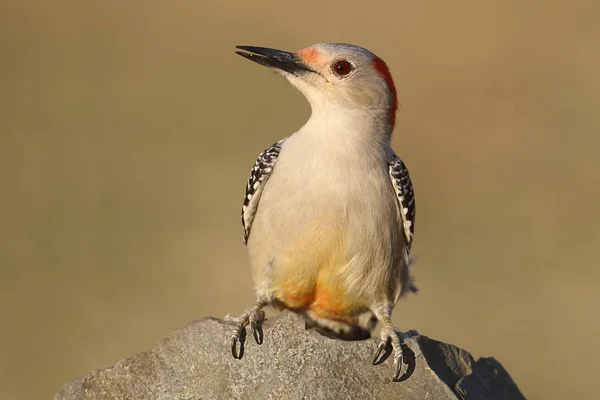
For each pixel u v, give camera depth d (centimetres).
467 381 855
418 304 1650
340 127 932
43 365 1476
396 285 956
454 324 1622
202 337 837
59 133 1994
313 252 909
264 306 942
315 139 926
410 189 948
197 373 830
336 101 942
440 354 870
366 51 974
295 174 909
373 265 922
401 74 2273
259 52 979
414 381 835
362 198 906
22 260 1658
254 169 956
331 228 900
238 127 2138
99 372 828
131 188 1869
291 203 904
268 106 2191
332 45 980
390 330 865
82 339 1519
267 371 832
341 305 950
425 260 1777
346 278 923
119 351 1502
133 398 823
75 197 1828
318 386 827
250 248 960
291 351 835
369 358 841
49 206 1781
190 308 1586
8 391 1441
